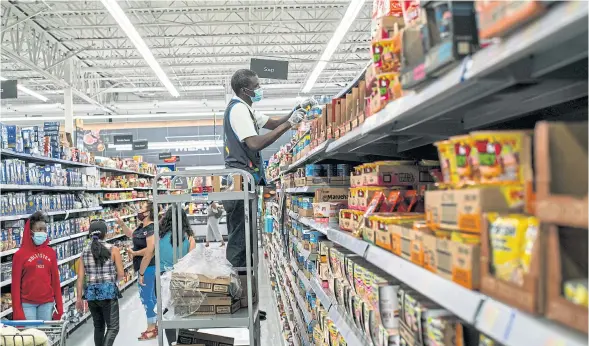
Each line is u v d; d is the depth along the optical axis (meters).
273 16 13.30
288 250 6.28
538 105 1.40
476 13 1.12
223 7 11.53
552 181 0.84
